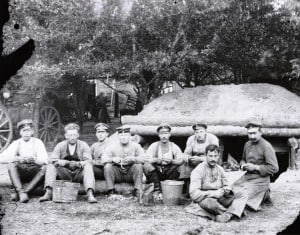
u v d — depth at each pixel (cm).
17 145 655
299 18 1152
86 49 1081
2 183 749
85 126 1502
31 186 630
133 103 1612
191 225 495
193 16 1098
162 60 1060
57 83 1173
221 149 934
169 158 648
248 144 607
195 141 655
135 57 1088
